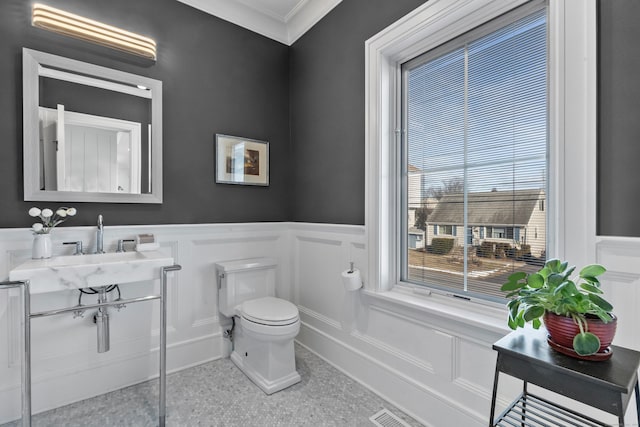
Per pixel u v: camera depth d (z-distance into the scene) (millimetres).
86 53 1940
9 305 1713
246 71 2600
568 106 1211
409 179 1971
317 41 2512
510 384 1359
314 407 1798
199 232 2326
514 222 1472
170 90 2232
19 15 1752
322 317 2416
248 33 2617
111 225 2002
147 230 2109
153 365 2121
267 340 1909
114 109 2016
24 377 1318
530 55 1421
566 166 1214
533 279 997
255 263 2391
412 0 1792
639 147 1073
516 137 1468
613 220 1128
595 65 1152
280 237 2746
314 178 2549
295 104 2791
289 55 2855
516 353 958
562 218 1224
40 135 1793
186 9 2312
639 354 928
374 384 1955
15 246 1709
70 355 1858
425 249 1874
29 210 1727
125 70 2062
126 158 2051
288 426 1640
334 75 2342
